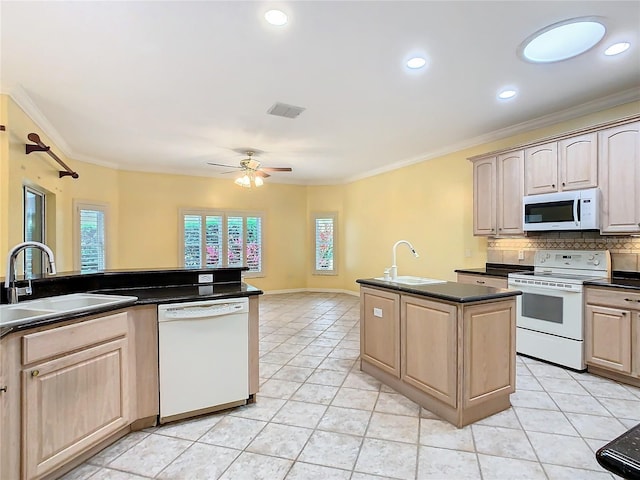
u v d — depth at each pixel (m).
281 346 4.16
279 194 7.95
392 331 2.94
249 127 4.30
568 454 2.06
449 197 5.21
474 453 2.07
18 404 1.66
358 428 2.36
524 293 3.69
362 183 7.27
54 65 2.79
